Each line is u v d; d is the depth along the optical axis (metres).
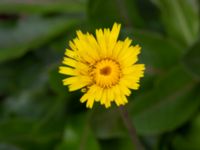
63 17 0.32
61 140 0.30
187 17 0.30
